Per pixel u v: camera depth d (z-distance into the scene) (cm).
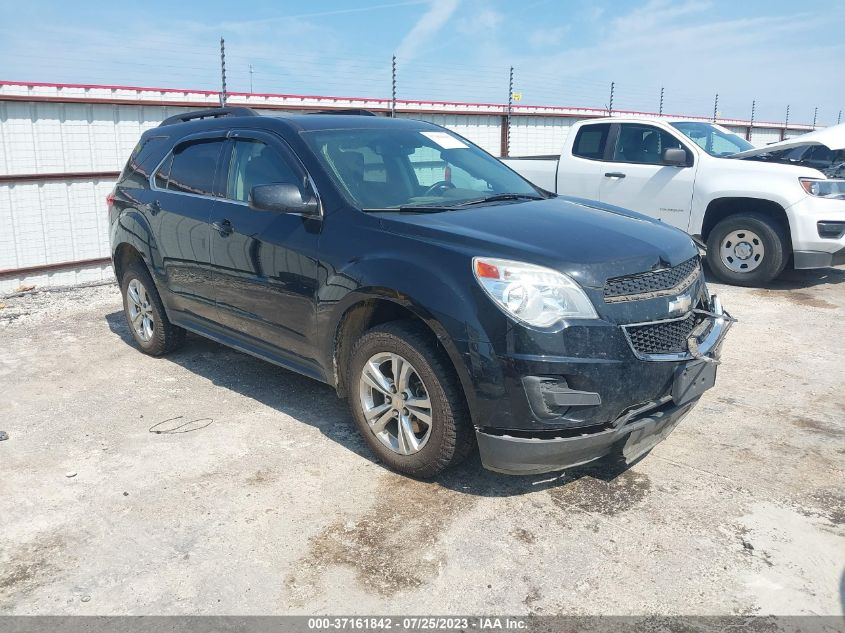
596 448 305
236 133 454
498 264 304
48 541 304
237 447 391
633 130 859
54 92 872
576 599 261
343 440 398
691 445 385
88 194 919
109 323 679
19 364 553
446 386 318
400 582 272
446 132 490
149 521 318
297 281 383
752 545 291
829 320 633
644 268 318
